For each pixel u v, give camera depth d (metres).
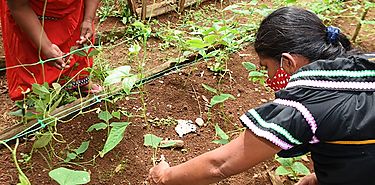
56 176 1.82
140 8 4.26
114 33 3.95
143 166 2.74
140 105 3.17
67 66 2.82
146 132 2.96
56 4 2.74
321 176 1.77
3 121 3.03
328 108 1.53
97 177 2.64
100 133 2.92
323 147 1.63
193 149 2.88
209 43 3.08
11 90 2.98
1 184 2.56
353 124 1.52
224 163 1.68
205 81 3.46
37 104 2.61
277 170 2.45
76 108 3.00
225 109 3.21
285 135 1.54
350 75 1.56
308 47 1.62
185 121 3.08
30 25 2.64
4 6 2.72
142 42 3.86
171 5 4.32
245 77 3.54
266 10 3.55
